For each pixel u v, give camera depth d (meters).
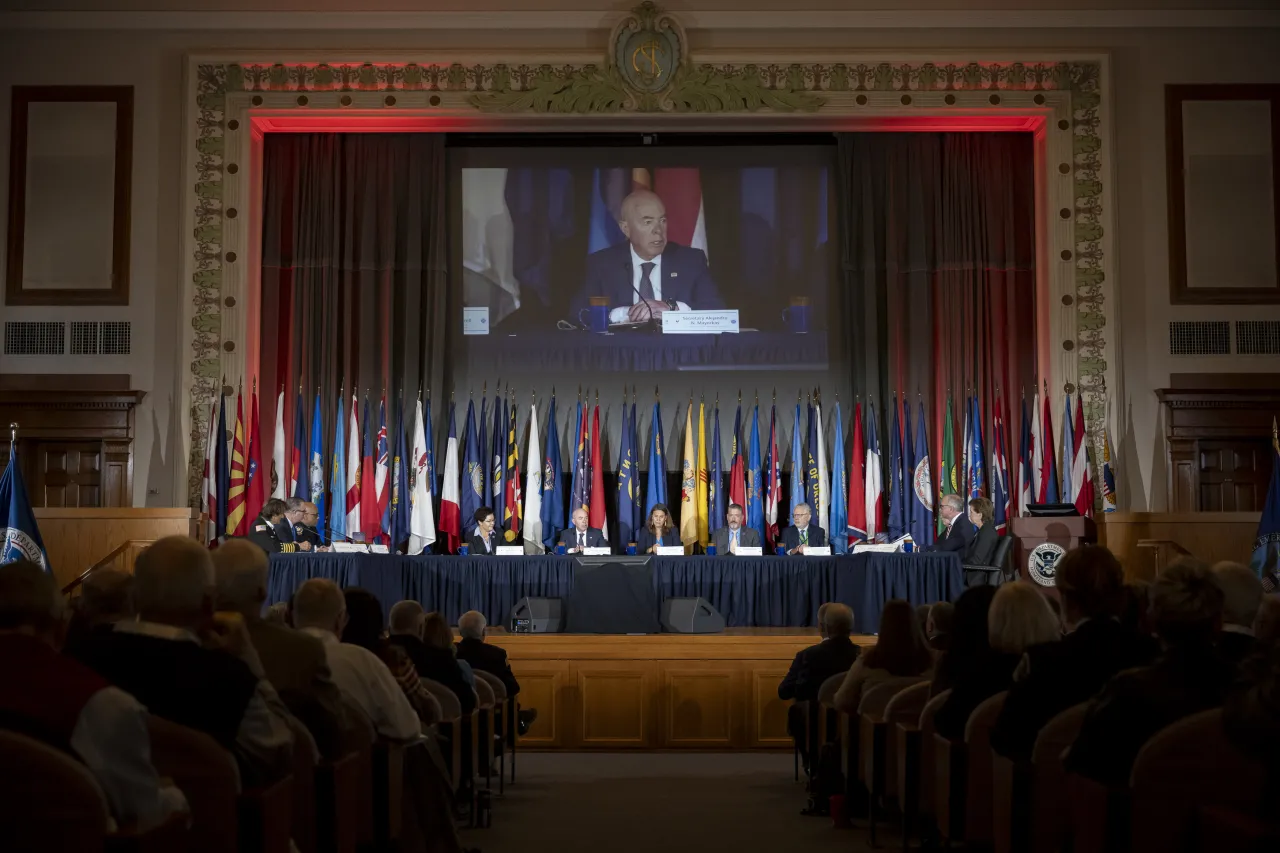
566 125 14.45
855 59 14.24
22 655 2.57
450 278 15.16
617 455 14.95
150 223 14.23
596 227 15.24
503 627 10.59
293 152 14.95
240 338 14.07
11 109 14.31
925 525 14.17
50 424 13.95
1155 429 14.15
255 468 13.76
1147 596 4.81
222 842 2.91
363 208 14.94
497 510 14.16
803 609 10.92
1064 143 14.27
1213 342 14.25
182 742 2.88
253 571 3.88
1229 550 12.37
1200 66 14.47
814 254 15.14
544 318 15.12
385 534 14.15
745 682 9.30
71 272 14.19
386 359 14.66
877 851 5.49
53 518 12.06
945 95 14.27
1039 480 13.77
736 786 7.63
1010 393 14.70
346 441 14.31
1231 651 3.68
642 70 14.20
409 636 6.12
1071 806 3.46
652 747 9.25
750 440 14.85
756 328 15.09
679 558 10.93
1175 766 2.85
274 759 3.30
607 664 9.34
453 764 5.59
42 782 2.31
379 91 14.24
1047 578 12.38
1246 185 14.41
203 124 14.20
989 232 14.90
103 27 14.30
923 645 6.02
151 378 14.03
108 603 4.10
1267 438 14.23
